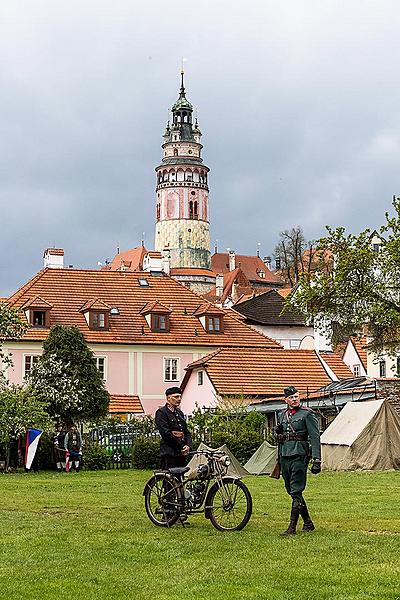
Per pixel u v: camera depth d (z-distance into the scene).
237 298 131.25
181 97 183.38
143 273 69.38
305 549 13.45
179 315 66.12
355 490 25.25
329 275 50.41
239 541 14.45
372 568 11.92
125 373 62.78
